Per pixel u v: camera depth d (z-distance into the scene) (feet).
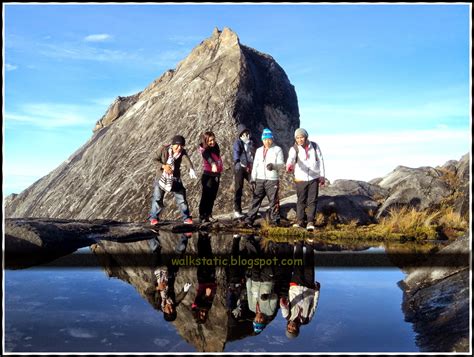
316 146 28.91
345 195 36.11
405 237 26.78
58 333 10.74
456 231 28.63
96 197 56.13
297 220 29.43
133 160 57.47
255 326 11.43
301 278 16.60
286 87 66.54
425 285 14.85
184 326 11.34
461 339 10.14
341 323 11.72
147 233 27.48
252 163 32.58
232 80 58.44
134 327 11.24
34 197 76.74
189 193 49.03
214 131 54.24
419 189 35.27
